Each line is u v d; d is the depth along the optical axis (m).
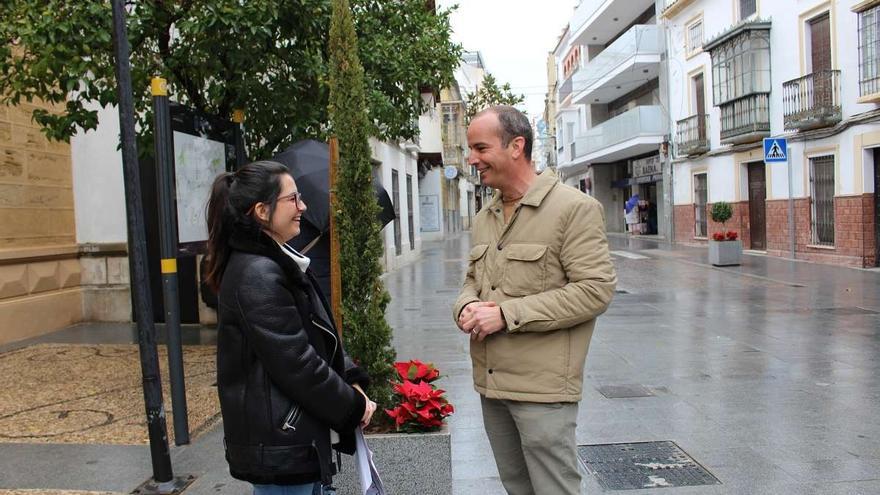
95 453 4.60
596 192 35.88
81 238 10.21
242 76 6.40
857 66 14.35
